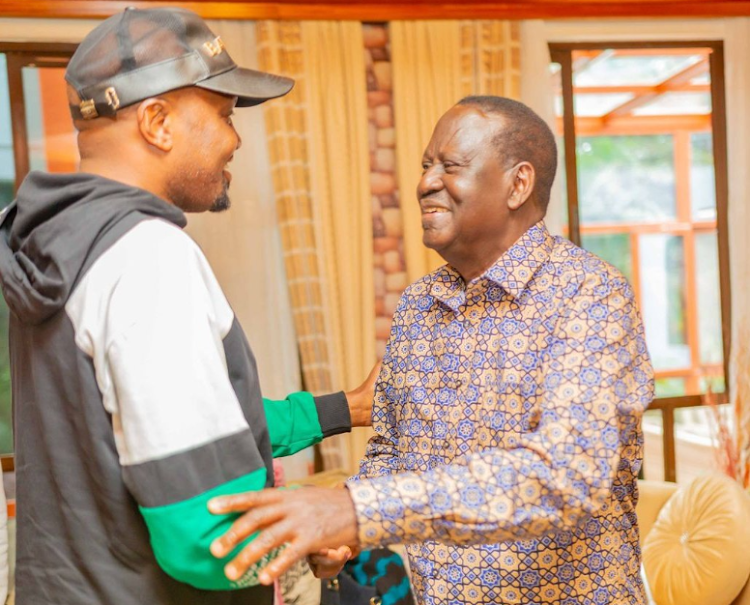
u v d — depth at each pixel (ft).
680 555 6.97
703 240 12.01
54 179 2.90
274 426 4.38
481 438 3.57
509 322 3.58
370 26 10.26
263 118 9.93
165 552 2.69
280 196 9.87
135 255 2.72
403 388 3.96
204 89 3.12
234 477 2.73
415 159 10.19
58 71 9.59
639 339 3.43
